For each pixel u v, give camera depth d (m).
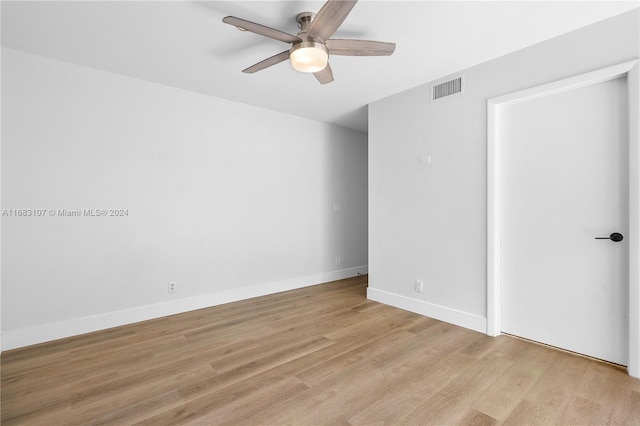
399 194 3.47
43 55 2.63
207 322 3.09
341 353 2.41
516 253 2.66
